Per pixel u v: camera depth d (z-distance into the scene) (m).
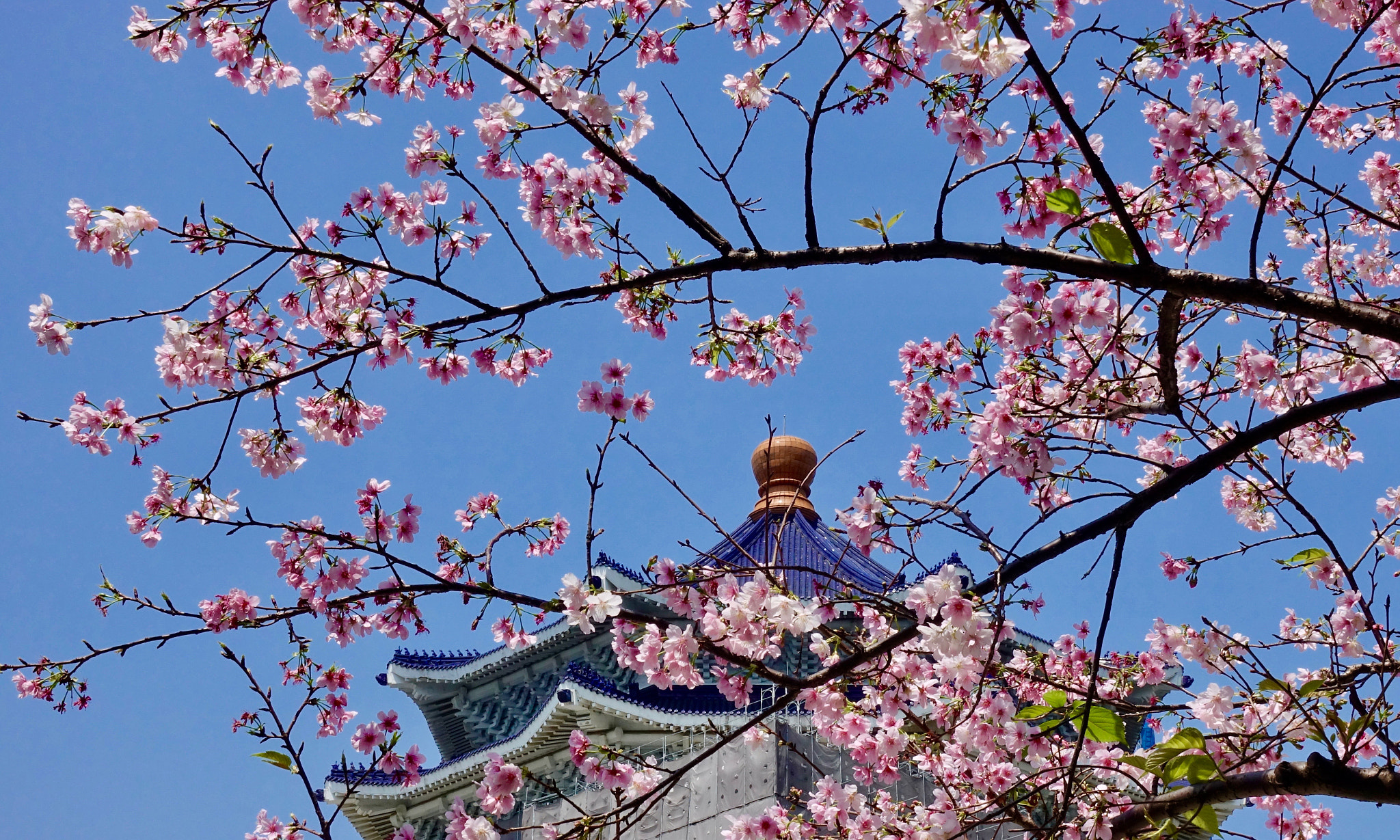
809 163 4.86
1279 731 5.52
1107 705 5.32
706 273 4.94
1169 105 5.66
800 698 5.95
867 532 5.32
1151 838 4.98
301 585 5.80
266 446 5.69
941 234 4.77
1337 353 6.60
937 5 4.10
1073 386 5.96
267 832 5.95
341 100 5.39
